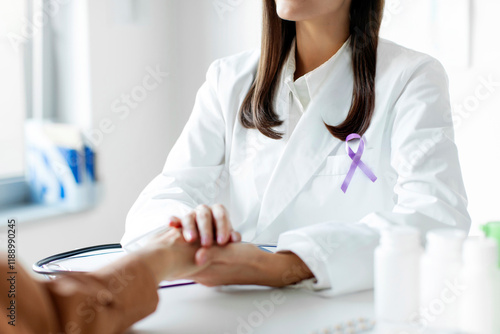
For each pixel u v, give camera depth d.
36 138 2.11
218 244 0.82
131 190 2.40
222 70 1.27
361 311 0.74
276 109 1.17
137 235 1.03
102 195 2.26
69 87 2.20
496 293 0.59
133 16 2.35
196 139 1.25
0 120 2.06
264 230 1.14
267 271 0.82
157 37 2.47
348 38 1.16
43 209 2.09
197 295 0.81
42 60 2.13
